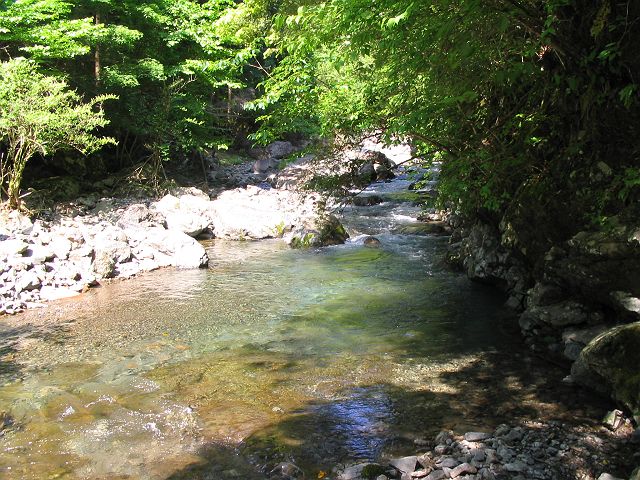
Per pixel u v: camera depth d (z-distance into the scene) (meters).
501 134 6.05
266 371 5.51
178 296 8.30
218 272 9.82
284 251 11.64
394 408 4.68
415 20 4.49
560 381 5.11
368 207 16.12
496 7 4.26
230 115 22.03
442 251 11.15
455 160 6.29
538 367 5.46
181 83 17.86
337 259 10.77
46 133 11.42
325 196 8.85
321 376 5.37
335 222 12.59
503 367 5.48
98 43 15.49
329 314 7.35
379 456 3.96
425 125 6.31
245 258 10.98
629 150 4.91
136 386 5.19
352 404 4.77
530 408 4.60
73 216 12.80
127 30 15.26
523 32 5.06
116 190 15.95
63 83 11.82
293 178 18.89
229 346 6.23
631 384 4.20
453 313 7.26
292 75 7.96
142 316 7.36
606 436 4.08
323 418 4.53
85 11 16.80
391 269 9.81
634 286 4.66
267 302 7.94
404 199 16.83
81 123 11.81
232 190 17.28
